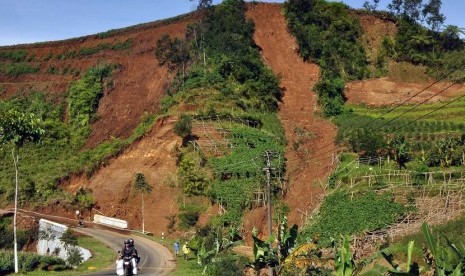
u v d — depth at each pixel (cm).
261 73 8244
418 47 9781
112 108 9075
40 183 7625
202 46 8644
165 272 3656
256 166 6300
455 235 4062
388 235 4672
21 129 3550
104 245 5297
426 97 8388
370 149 6378
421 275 3008
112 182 7112
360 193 5650
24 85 10456
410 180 5794
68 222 6725
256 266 3328
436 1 10200
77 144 8700
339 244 4219
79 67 10350
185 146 6862
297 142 7188
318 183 6266
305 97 8412
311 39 9331
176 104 7531
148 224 6384
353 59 9288
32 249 5734
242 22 9212
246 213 5941
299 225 5672
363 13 10250
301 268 3203
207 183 6362
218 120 7088
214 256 4056
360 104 8381
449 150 6088
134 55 9856
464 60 9094
